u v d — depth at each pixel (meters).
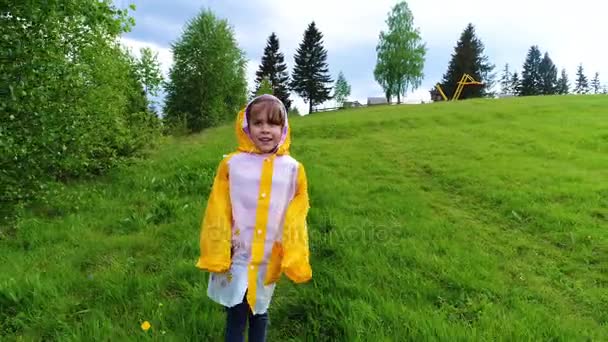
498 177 9.26
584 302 4.36
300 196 2.89
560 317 3.96
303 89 78.62
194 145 14.02
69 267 4.76
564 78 105.44
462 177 9.32
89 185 8.91
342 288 4.12
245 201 2.75
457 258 5.11
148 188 8.45
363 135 16.28
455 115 20.06
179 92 42.22
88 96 8.29
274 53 80.44
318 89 78.06
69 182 9.21
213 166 9.47
